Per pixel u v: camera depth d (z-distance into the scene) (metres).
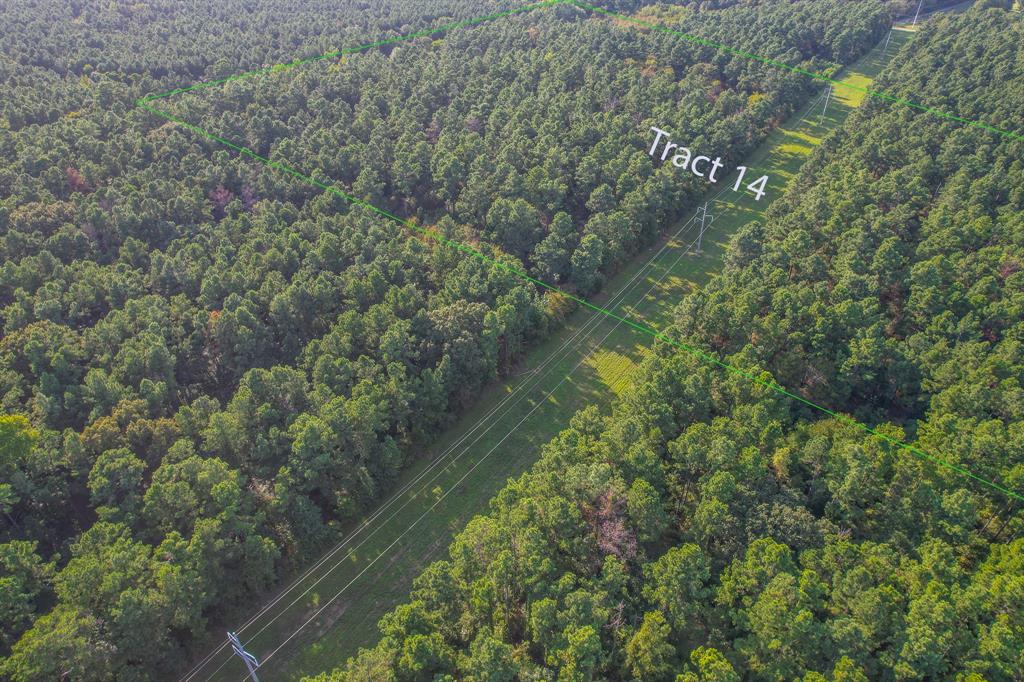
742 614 65.50
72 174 132.75
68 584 67.88
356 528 90.12
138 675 67.81
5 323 102.12
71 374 94.81
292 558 84.12
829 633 61.91
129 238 117.62
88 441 84.38
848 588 64.75
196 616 72.31
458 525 90.69
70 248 117.81
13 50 175.38
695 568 66.06
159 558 73.12
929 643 59.22
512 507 77.38
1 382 92.12
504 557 68.38
